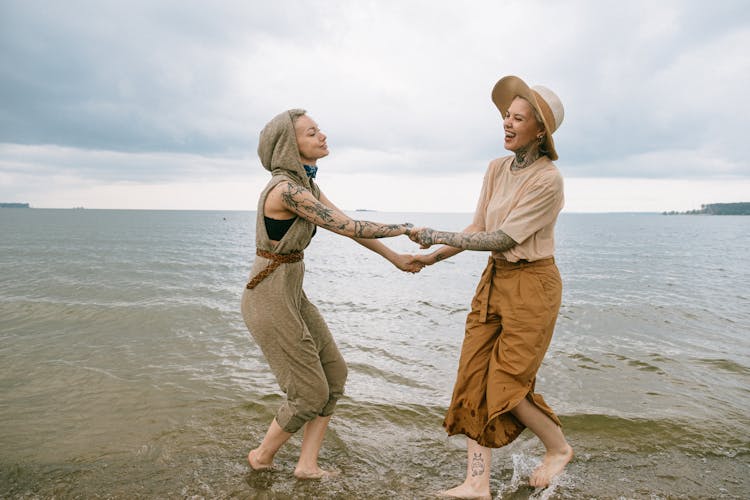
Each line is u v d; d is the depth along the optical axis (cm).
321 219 240
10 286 1052
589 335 638
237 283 1173
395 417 352
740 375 466
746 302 956
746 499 250
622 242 4253
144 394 391
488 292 262
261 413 352
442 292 1104
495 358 252
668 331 671
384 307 869
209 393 394
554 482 258
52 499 243
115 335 603
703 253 2853
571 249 3209
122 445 303
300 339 247
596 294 1084
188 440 309
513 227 241
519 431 256
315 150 254
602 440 316
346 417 350
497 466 287
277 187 239
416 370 475
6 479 263
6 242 2948
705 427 335
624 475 273
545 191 240
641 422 341
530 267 249
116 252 2262
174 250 2458
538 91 251
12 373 446
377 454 297
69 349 534
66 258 1892
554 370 477
